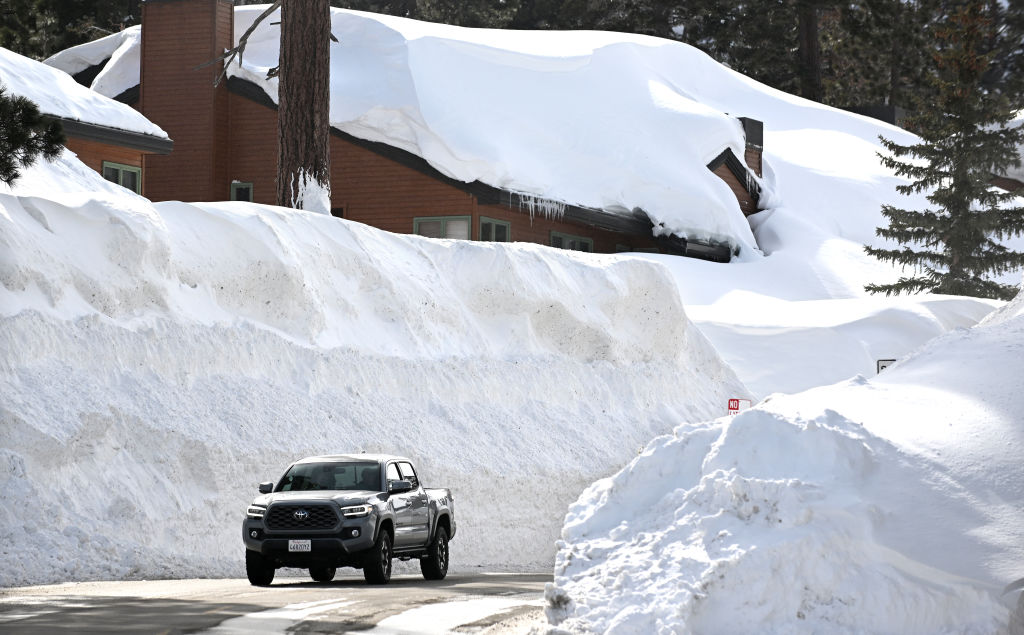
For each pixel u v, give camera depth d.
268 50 187.75
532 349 123.69
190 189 178.50
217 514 83.00
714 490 39.69
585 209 180.88
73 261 89.19
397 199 175.38
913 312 158.00
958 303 162.25
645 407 128.75
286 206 121.31
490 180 171.50
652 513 41.12
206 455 84.44
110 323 88.12
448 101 178.12
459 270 123.94
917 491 39.69
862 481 40.25
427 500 71.81
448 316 118.06
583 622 37.03
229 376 93.88
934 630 36.53
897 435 42.59
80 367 83.88
